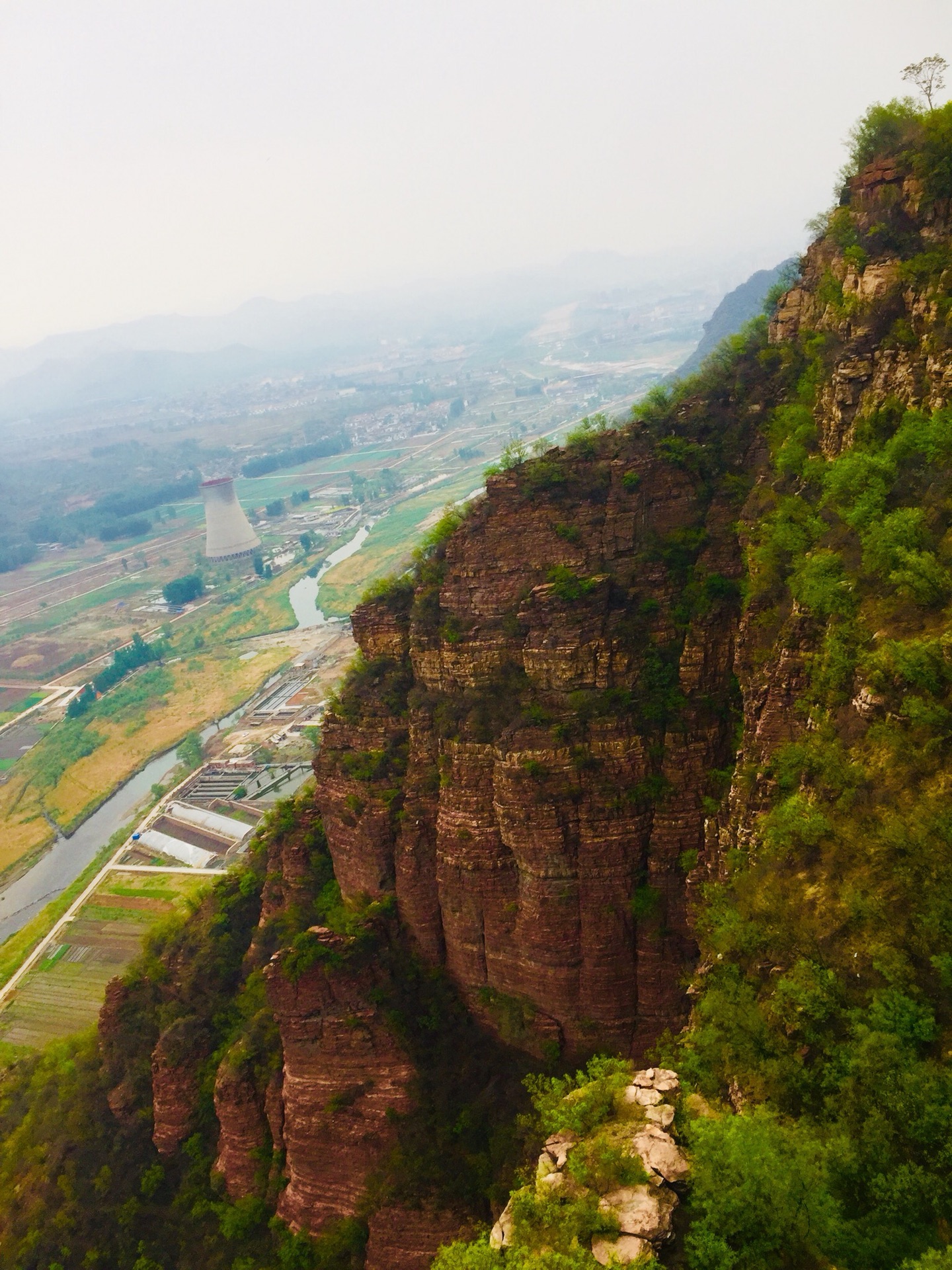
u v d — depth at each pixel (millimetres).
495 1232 28922
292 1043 51500
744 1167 23922
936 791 28406
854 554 37344
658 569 50062
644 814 48438
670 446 51000
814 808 32781
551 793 48125
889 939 26984
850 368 42531
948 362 36438
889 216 45438
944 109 44656
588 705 48812
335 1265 49094
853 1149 23766
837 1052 26547
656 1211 26297
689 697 48875
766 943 31469
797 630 38906
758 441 50906
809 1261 23000
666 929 48531
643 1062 49062
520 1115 46875
